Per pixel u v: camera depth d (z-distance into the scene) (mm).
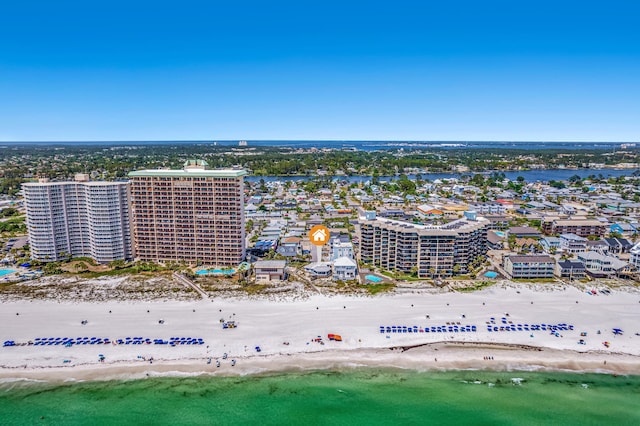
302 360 184250
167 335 199250
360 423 152750
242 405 160375
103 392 165500
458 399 164250
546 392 167625
